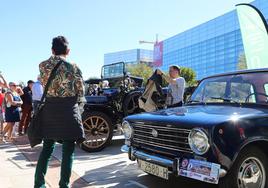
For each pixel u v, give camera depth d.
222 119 3.93
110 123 7.88
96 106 7.86
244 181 3.98
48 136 4.17
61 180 4.31
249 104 4.77
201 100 5.46
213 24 84.69
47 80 4.25
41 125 4.28
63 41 4.40
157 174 4.43
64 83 4.23
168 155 4.35
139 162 4.86
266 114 4.23
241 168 3.96
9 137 9.62
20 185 5.19
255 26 9.14
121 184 5.20
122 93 8.28
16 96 9.83
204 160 3.86
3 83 9.46
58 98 4.22
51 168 6.20
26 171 6.04
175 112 4.73
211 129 3.81
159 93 7.26
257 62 9.10
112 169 6.11
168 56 105.94
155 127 4.52
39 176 4.34
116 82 9.12
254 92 4.85
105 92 8.76
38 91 9.11
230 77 5.34
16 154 7.60
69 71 4.27
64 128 4.16
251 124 4.00
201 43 89.81
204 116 4.16
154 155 4.51
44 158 4.36
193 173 3.90
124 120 5.25
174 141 4.21
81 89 4.34
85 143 7.59
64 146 4.30
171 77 6.97
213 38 84.75
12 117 9.53
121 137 9.80
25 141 9.49
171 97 6.93
